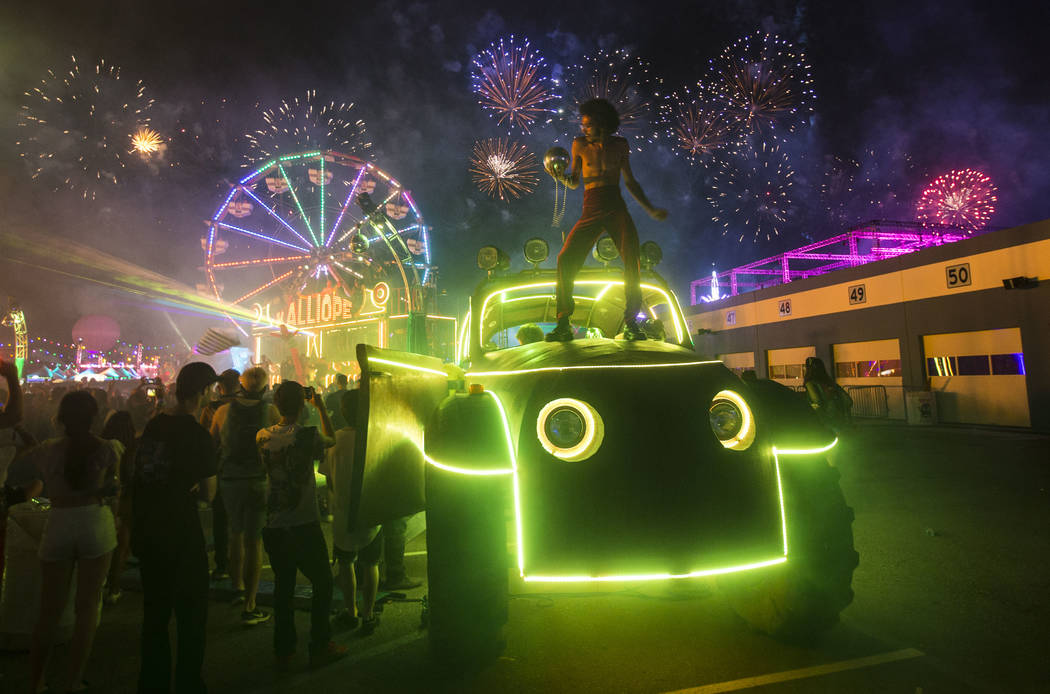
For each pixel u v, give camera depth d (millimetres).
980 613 3801
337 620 3973
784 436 3055
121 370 30125
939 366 18016
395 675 3182
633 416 2715
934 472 9328
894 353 19547
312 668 3336
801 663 3141
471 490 2785
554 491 2648
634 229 3826
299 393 3602
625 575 2578
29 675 3428
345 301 21391
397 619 4000
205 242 24141
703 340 29156
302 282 24062
